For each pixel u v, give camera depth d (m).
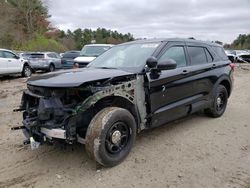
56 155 4.70
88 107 3.91
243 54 30.16
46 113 3.99
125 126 4.37
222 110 6.93
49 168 4.29
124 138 4.40
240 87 12.36
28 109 4.46
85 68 5.09
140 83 4.61
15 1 56.88
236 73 19.72
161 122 5.08
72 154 4.72
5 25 47.19
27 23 58.28
